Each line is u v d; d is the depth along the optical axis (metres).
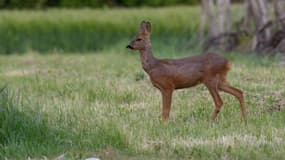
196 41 47.84
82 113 23.70
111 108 24.95
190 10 65.25
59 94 28.52
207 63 22.33
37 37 54.62
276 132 20.73
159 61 22.38
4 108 20.97
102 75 34.31
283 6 45.75
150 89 28.92
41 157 19.39
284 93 27.16
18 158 19.38
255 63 36.88
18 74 36.06
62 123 21.94
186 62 22.30
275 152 18.95
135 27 55.97
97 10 67.50
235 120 22.48
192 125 21.92
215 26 46.69
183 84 22.33
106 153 19.33
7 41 53.94
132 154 19.38
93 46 53.34
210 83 22.47
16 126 20.61
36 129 20.64
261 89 28.38
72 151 19.64
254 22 44.09
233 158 18.70
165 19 58.19
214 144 19.64
